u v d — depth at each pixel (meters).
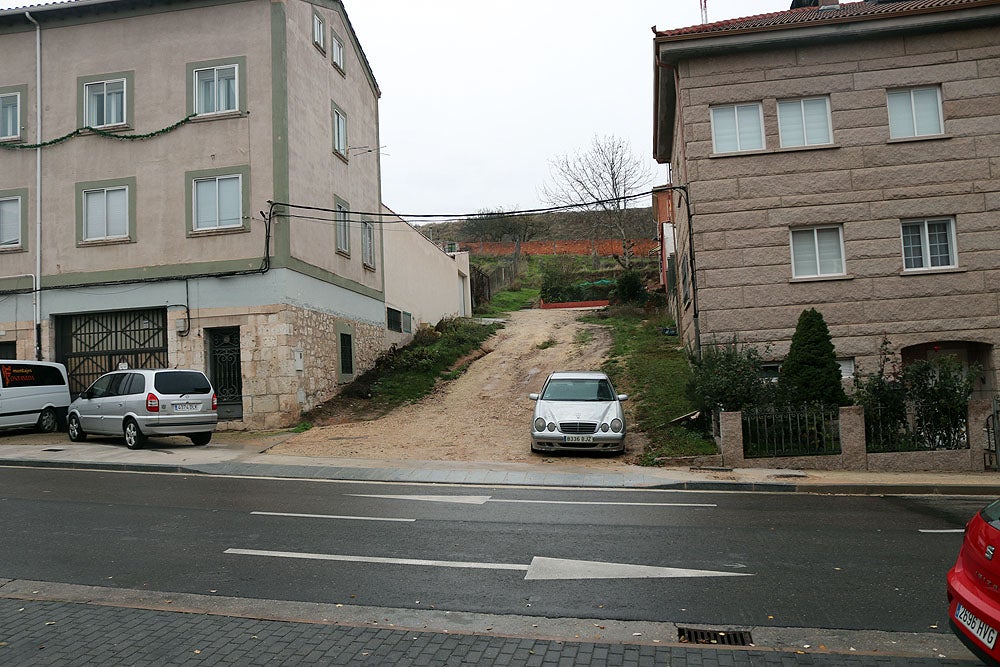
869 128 16.30
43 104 18.89
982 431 12.30
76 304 18.33
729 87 16.72
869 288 16.08
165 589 5.87
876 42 16.38
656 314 28.86
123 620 5.10
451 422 17.17
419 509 9.07
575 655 4.52
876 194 16.20
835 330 16.08
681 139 18.20
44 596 5.68
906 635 4.91
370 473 11.91
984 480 11.19
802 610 5.39
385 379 21.52
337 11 21.81
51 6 18.52
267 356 17.25
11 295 18.69
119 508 9.03
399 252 27.02
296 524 8.16
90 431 15.48
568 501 9.70
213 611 5.34
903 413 12.77
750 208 16.47
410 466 12.53
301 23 19.11
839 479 11.38
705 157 16.70
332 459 13.32
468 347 25.94
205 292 17.64
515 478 11.49
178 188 18.02
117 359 18.38
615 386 18.62
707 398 13.40
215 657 4.46
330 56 21.08
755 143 16.73
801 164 16.42
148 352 18.20
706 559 6.74
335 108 21.36
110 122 18.70
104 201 18.45
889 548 7.16
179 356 17.62
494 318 34.31
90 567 6.46
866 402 12.90
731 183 16.58
